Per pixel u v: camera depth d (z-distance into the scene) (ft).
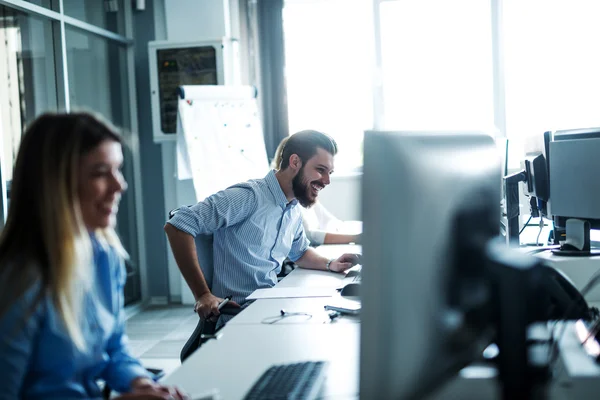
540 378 3.51
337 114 19.10
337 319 5.86
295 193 8.22
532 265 3.33
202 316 7.15
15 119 13.17
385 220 2.52
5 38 12.92
